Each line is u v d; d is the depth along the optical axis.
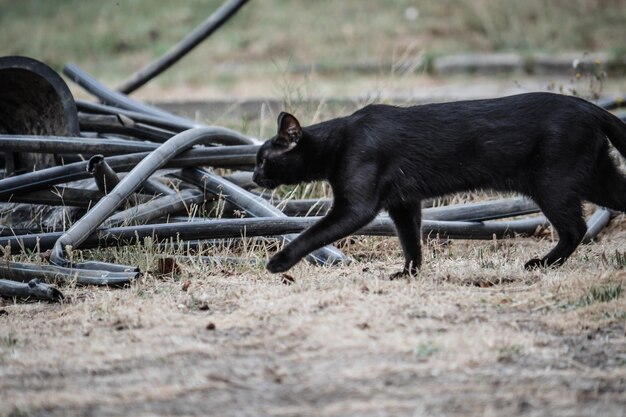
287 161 17.34
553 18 52.44
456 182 17.22
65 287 17.22
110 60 51.03
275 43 51.09
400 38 51.00
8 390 12.20
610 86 39.06
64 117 21.56
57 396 11.82
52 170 19.56
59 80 21.28
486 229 20.66
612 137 17.30
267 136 27.91
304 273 17.53
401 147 16.92
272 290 16.14
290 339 13.56
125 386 12.15
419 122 17.06
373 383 11.93
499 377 12.09
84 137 22.58
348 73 46.28
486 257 19.06
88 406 11.56
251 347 13.35
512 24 51.75
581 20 52.12
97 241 18.36
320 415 11.08
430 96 36.06
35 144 19.78
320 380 12.06
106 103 25.77
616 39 50.34
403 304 14.97
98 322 14.93
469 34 51.62
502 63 46.16
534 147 16.98
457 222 20.41
